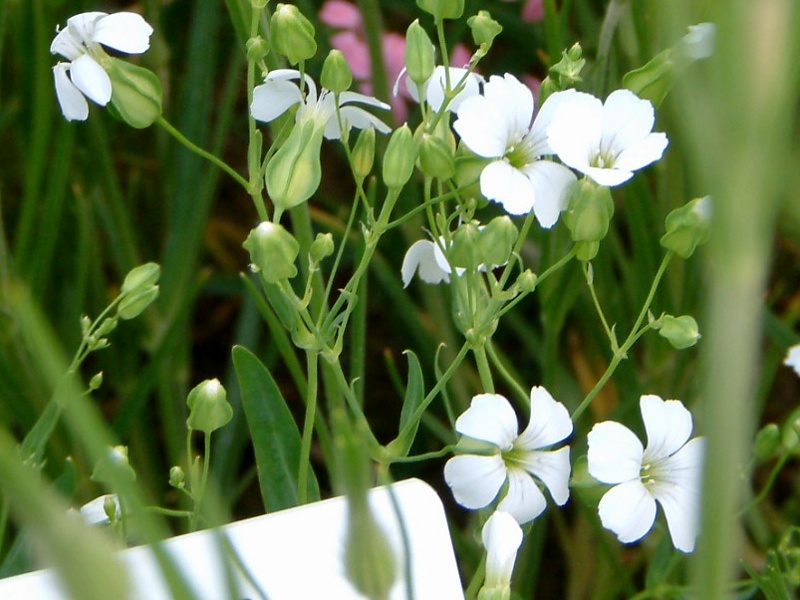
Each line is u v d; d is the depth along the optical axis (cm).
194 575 23
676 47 19
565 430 29
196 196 40
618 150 29
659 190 40
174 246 40
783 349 38
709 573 15
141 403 37
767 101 13
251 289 34
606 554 37
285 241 27
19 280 37
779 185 13
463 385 41
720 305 14
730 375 14
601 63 37
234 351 30
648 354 40
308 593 23
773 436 33
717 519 15
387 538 18
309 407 29
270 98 30
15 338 37
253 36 30
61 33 30
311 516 24
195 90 40
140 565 22
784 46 13
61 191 38
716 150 13
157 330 41
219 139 40
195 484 29
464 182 29
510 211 28
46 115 38
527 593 37
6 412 37
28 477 14
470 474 28
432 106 30
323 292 32
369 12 40
